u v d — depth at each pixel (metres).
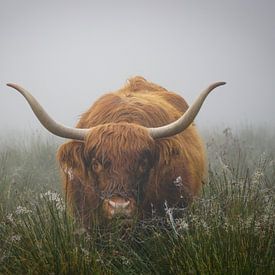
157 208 20.55
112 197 19.17
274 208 19.61
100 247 19.39
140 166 19.84
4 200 23.83
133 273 18.19
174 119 22.48
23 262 17.81
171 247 18.45
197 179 22.44
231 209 19.17
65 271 17.41
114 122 21.22
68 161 20.86
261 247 17.19
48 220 19.31
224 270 16.44
